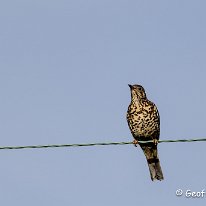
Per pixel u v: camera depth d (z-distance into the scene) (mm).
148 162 17125
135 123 17094
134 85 17062
